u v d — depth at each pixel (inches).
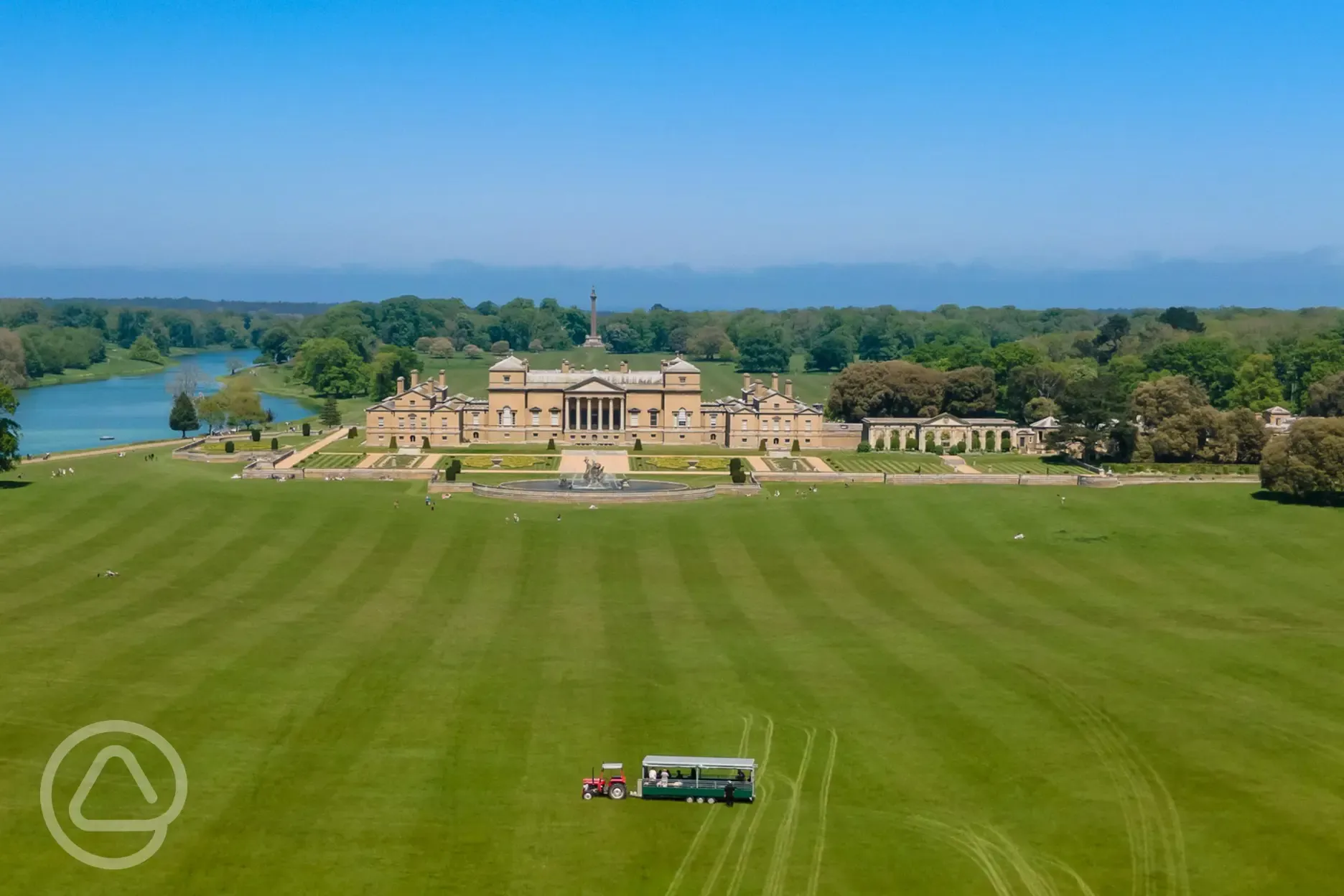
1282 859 3619.6
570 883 3464.6
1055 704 4820.4
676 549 7573.8
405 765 4163.4
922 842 3727.9
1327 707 4803.2
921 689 5004.9
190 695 4736.7
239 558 7007.9
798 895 3430.1
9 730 4345.5
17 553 6934.1
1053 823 3848.4
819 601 6496.1
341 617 5944.9
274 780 4028.1
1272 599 6530.5
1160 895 3442.4
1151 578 6958.7
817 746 4402.1
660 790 3973.9
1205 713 4734.3
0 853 3540.8
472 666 5226.4
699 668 5265.8
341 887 3410.4
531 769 4165.8
